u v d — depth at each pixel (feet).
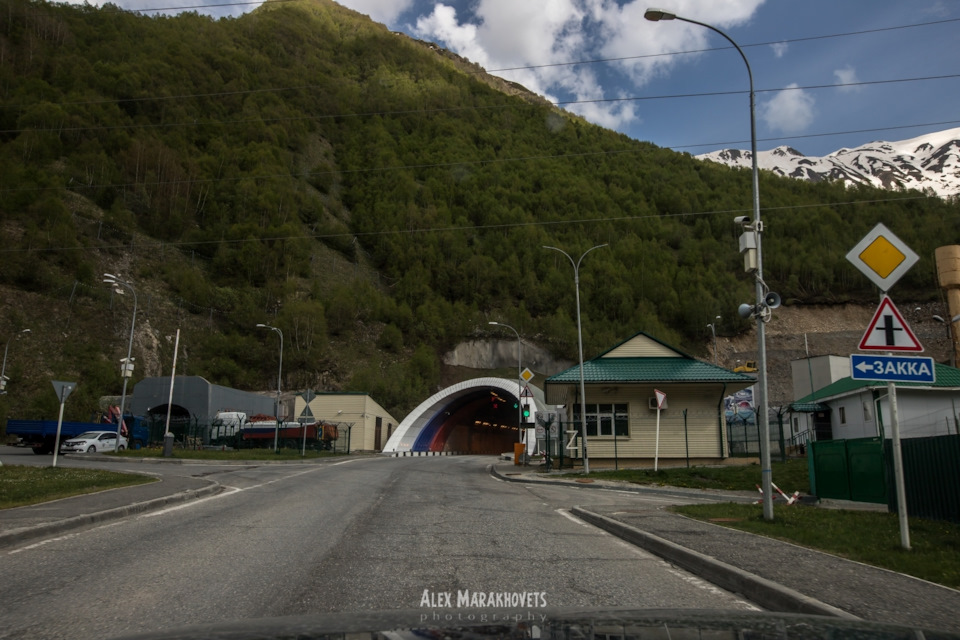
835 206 499.10
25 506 38.63
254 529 33.42
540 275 443.73
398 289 414.00
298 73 634.02
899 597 18.54
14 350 225.15
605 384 103.71
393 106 644.69
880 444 52.11
